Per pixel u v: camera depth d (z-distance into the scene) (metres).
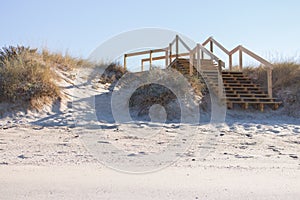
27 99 10.60
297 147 7.29
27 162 5.24
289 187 4.11
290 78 13.98
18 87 10.86
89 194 3.75
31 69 11.66
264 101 12.72
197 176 4.61
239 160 5.74
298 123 11.18
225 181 4.36
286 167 5.23
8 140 7.14
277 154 6.40
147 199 3.62
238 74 14.69
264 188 4.06
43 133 8.06
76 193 3.78
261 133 9.06
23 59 12.59
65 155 5.80
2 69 11.49
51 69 13.23
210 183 4.25
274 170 5.01
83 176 4.50
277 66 14.84
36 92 10.92
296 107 12.58
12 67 11.55
